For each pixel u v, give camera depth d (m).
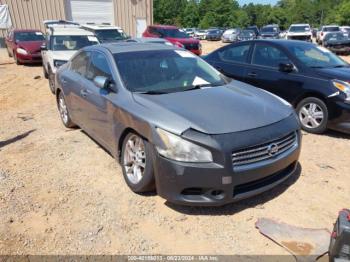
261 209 3.37
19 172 4.21
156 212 3.33
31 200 3.57
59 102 6.07
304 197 3.58
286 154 3.32
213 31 46.84
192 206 3.40
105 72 4.29
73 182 3.94
